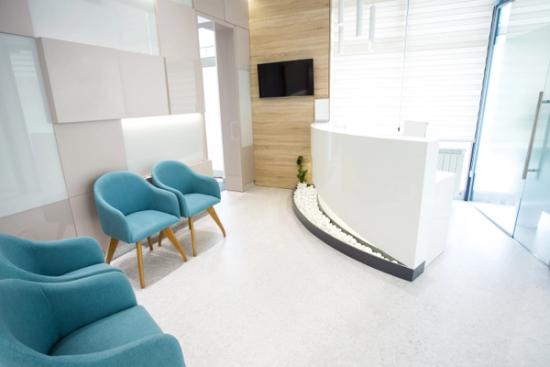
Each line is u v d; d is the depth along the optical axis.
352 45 4.46
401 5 4.09
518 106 3.26
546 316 2.05
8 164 2.19
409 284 2.45
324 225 3.49
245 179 5.26
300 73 4.68
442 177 2.61
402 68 4.29
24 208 2.30
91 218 2.77
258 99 5.13
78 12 2.53
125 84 2.88
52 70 2.31
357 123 4.72
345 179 2.99
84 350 1.31
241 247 3.21
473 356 1.75
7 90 2.15
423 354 1.77
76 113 2.50
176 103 3.49
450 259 2.81
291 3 4.57
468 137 4.21
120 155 2.97
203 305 2.29
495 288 2.37
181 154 3.78
